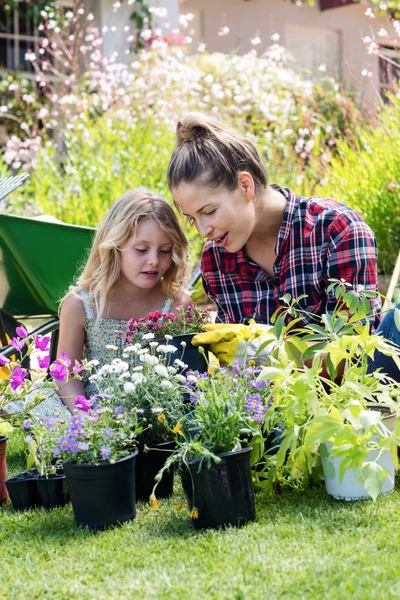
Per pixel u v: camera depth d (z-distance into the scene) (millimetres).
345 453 1962
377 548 1729
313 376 2057
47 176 5727
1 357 2311
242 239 2434
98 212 5293
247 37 9758
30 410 2393
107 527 1980
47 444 2164
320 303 2631
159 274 2793
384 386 2180
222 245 2459
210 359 2311
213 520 1921
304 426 2059
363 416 1917
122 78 6387
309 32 10148
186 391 2244
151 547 1822
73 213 5336
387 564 1632
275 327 2150
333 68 8312
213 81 6820
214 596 1548
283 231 2592
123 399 2188
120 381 2328
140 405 2168
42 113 6246
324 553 1720
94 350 2826
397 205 5043
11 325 3400
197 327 2523
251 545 1784
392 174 5137
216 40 9719
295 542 1791
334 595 1513
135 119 5965
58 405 2719
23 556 1810
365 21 10000
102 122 6059
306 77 9141
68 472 1982
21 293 3439
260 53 9664
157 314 2547
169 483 2236
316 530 1860
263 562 1682
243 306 2803
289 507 2053
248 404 2061
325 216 2596
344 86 8586
